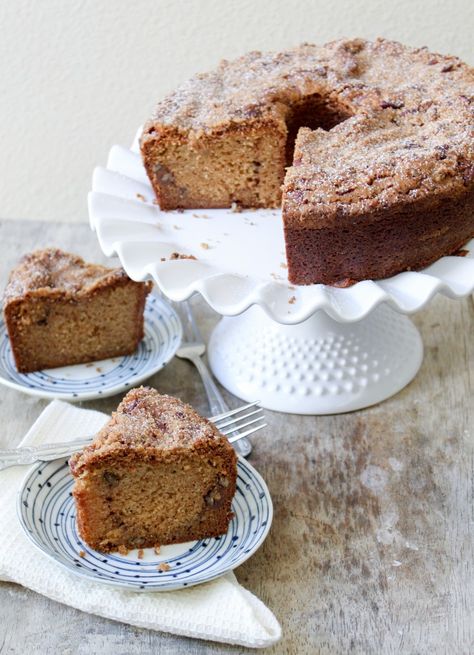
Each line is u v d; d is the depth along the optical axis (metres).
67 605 1.07
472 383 1.27
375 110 1.27
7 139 1.70
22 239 1.46
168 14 1.59
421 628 1.06
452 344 1.32
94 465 1.08
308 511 1.14
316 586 1.09
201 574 1.07
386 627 1.06
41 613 1.07
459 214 1.19
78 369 1.28
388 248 1.18
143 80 1.64
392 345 1.28
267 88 1.31
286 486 1.16
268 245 1.25
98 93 1.66
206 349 1.31
